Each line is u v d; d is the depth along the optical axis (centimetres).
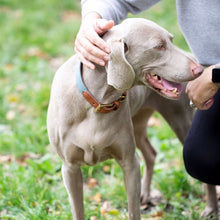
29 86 451
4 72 483
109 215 274
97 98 210
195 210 283
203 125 226
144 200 296
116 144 221
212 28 206
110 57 189
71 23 613
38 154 344
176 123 288
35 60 505
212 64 216
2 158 338
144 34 197
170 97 201
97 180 316
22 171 310
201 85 207
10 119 390
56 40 566
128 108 224
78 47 203
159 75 201
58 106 217
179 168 325
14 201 278
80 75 210
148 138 336
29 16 639
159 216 280
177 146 350
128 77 190
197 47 214
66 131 217
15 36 577
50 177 308
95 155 225
